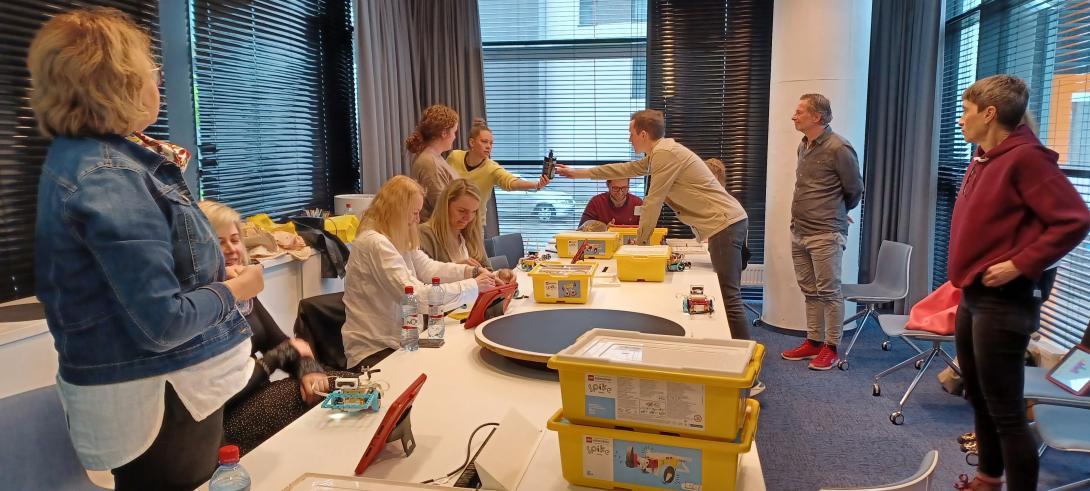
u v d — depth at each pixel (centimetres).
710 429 110
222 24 370
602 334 134
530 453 130
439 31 523
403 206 253
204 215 130
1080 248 328
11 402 146
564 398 118
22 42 259
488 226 540
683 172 346
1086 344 247
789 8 445
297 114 439
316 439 138
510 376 174
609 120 568
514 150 583
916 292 461
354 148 512
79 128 114
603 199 471
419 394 162
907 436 310
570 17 559
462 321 228
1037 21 363
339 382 155
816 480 270
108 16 116
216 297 123
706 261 366
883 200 498
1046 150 204
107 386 117
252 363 140
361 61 450
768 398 359
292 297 359
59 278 113
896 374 393
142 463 122
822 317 416
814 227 395
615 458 116
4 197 256
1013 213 208
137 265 110
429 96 529
